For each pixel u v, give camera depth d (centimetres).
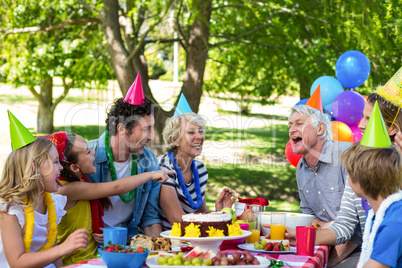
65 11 870
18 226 200
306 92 815
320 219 303
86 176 266
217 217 205
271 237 231
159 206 287
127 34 754
